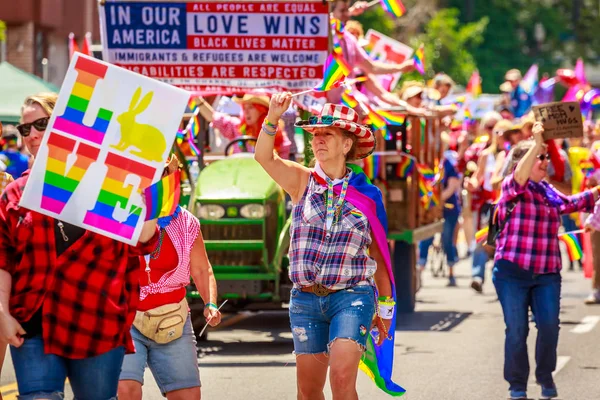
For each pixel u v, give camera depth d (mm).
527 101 49469
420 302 33625
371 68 27516
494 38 128250
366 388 21094
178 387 14102
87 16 69562
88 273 11734
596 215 19984
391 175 29156
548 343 19516
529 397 20078
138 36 25781
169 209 11812
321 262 14016
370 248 14438
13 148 30984
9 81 34438
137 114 11656
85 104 11625
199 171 26703
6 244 11727
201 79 25844
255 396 20000
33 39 61031
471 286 35094
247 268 24922
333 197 14133
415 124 29109
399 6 28531
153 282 13859
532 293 19562
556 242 19406
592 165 31500
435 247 42094
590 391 20625
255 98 26062
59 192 11594
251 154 26312
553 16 135750
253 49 25594
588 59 145625
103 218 11625
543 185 19453
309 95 25641
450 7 126688
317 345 14234
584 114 32562
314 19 25328
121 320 11852
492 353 24609
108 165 11641
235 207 24703
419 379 21719
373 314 14188
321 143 14164
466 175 38625
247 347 25312
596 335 27094
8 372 21938
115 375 11906
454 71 98625
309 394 14492
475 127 45688
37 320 11711
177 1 25562
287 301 25234
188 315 14266
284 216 25297
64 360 11773
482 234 20078
